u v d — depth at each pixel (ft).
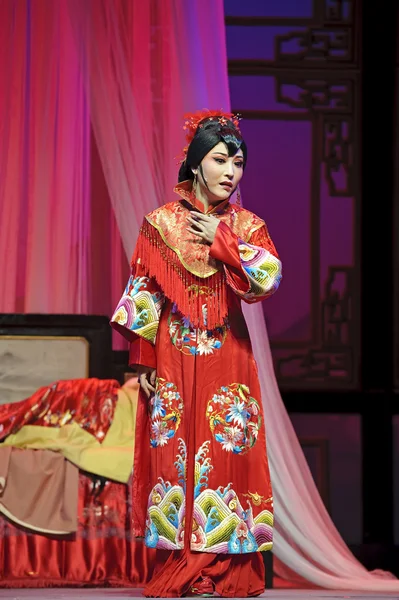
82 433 28.91
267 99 36.14
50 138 32.32
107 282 33.30
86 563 26.50
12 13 32.50
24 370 32.45
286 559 28.91
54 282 32.35
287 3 36.50
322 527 29.96
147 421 21.25
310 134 36.11
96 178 33.35
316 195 35.94
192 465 20.20
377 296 35.68
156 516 20.27
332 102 36.27
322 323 35.45
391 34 36.37
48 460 26.94
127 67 31.50
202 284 20.54
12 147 32.12
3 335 32.45
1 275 32.24
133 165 30.91
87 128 32.58
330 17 36.50
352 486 34.88
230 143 20.68
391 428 35.06
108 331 32.76
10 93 32.24
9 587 26.03
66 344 32.68
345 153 36.11
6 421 28.86
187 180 21.39
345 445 34.99
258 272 20.07
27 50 32.89
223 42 31.86
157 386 20.68
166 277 20.65
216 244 20.03
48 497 26.63
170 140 31.37
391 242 35.91
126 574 26.58
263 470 20.67
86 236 32.65
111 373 32.71
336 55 36.32
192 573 19.58
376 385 35.24
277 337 35.32
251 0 36.45
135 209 30.71
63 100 32.30
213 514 19.85
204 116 21.33
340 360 35.32
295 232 35.78
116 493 27.02
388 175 36.06
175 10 31.96
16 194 32.17
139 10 32.09
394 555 33.94
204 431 20.17
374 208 35.99
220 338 20.57
